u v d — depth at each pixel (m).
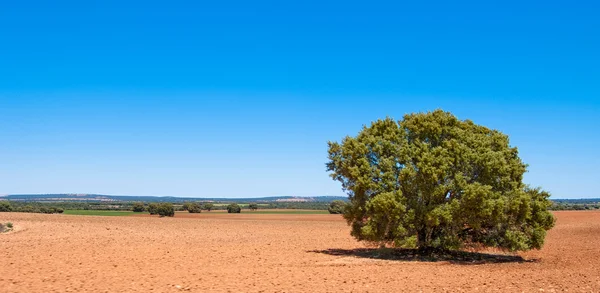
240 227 61.59
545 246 40.72
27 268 23.30
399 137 32.44
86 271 23.02
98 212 112.31
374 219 29.70
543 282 22.08
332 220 81.56
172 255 30.53
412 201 30.02
